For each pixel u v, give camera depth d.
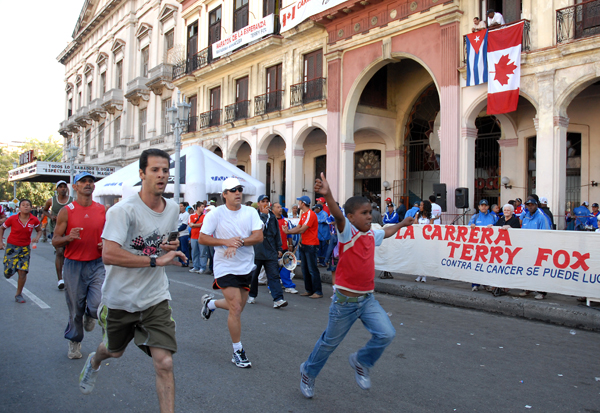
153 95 31.66
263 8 20.84
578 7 11.20
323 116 17.95
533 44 11.93
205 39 24.95
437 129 17.45
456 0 13.42
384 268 9.93
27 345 5.46
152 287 3.33
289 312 7.46
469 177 13.35
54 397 3.99
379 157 19.42
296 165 19.33
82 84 45.19
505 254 8.05
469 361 5.08
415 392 4.17
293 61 19.38
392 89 18.48
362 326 6.54
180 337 5.84
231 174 18.06
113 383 4.31
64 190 7.89
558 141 11.46
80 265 4.85
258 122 21.06
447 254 8.88
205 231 4.86
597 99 13.13
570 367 4.93
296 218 13.06
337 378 4.50
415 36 14.56
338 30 16.95
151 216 3.28
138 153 32.84
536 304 7.27
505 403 3.96
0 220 7.71
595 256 7.09
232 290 4.86
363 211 3.76
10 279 10.35
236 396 4.02
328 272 10.90
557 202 11.41
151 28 32.09
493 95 12.40
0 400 3.92
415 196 18.25
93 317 4.84
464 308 8.03
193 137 25.86
